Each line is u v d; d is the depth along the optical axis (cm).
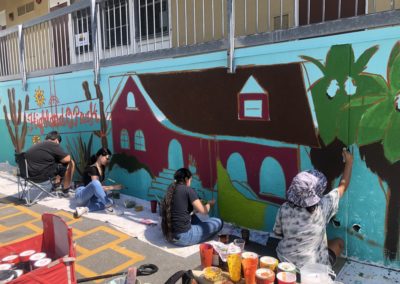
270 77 386
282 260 318
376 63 318
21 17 1137
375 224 337
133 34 579
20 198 588
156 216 485
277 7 518
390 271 330
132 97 542
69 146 677
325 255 320
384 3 432
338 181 352
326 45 343
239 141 422
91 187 500
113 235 430
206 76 444
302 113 367
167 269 347
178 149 491
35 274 254
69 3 963
